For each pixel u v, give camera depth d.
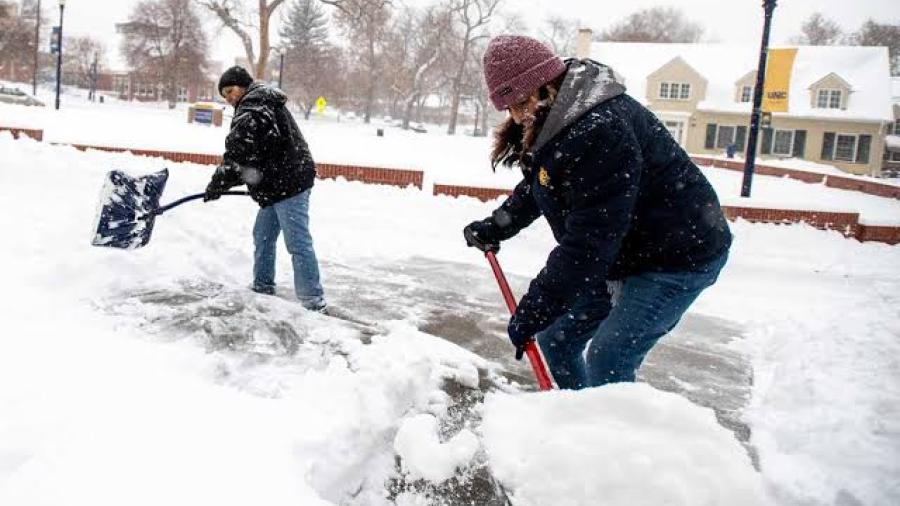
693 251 2.39
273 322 3.17
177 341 2.86
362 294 4.83
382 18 38.91
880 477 2.31
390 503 2.10
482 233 3.10
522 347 2.38
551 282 2.24
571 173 2.19
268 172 3.87
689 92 41.69
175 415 2.17
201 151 9.10
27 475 1.78
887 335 4.24
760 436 2.95
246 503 1.80
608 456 1.90
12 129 8.63
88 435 1.99
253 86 3.91
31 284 3.31
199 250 4.66
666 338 4.65
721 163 26.73
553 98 2.31
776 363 4.17
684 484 1.82
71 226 4.16
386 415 2.37
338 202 7.56
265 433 2.13
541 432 2.08
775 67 33.28
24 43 63.62
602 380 2.57
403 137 29.17
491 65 2.33
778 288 6.47
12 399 2.13
